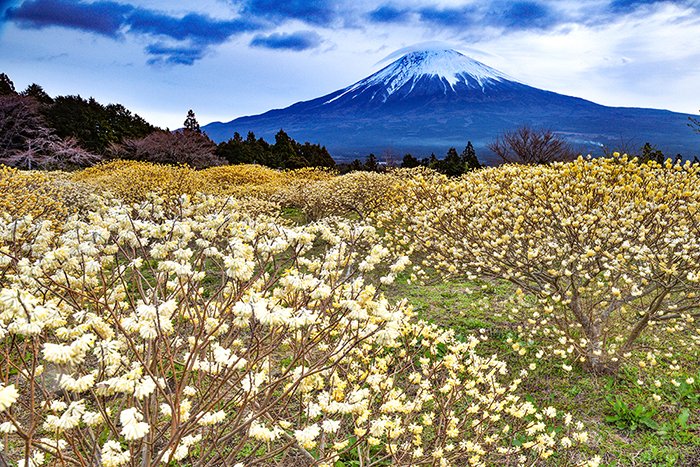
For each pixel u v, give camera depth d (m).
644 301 5.67
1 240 2.98
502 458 3.39
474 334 5.41
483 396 3.23
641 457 3.41
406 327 3.38
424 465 3.14
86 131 35.19
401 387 3.97
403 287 7.03
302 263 2.85
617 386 4.27
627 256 4.29
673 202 4.59
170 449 2.14
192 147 32.53
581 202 4.82
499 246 4.93
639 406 3.82
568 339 4.39
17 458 2.81
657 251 4.38
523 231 4.95
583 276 4.48
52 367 3.45
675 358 4.69
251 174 18.34
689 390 4.11
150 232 2.48
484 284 7.00
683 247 4.00
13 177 9.11
